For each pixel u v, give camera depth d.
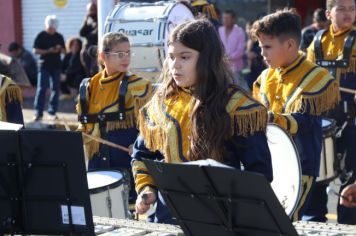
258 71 15.55
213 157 5.08
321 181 8.12
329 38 9.36
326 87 6.84
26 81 11.13
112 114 8.34
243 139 5.05
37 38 17.94
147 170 5.08
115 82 8.40
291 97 6.87
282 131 6.45
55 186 4.91
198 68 5.06
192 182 4.44
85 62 17.16
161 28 11.17
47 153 4.86
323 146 8.09
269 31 6.80
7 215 5.08
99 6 11.37
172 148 5.23
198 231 4.67
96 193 7.14
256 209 4.29
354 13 9.17
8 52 22.94
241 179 4.22
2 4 23.06
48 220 5.02
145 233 5.36
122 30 11.28
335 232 5.22
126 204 7.54
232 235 4.48
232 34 16.61
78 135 4.79
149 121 5.43
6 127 5.42
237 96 5.08
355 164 8.98
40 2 22.72
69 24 22.38
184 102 5.27
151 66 11.30
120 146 8.28
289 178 6.46
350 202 6.93
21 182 4.97
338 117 9.16
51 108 18.05
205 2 12.62
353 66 9.20
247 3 19.48
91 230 4.92
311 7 19.59
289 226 4.21
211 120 5.03
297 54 6.95
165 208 5.71
